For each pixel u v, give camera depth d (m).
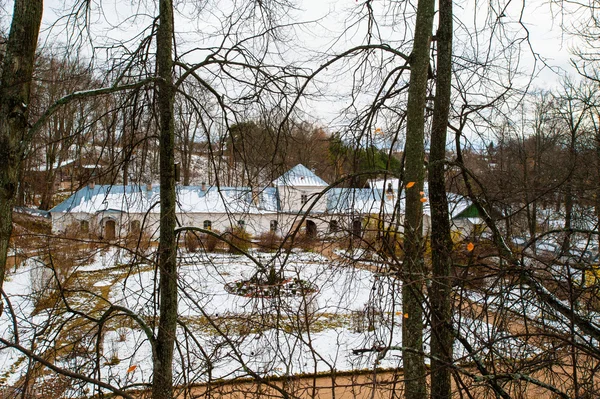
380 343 4.52
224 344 5.56
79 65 5.90
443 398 4.58
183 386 5.29
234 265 20.08
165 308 5.93
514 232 6.52
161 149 6.12
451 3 6.70
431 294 4.51
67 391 5.10
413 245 4.44
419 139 5.64
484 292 4.55
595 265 4.41
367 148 6.78
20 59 4.59
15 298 10.09
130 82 6.27
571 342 3.62
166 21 6.14
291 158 6.97
